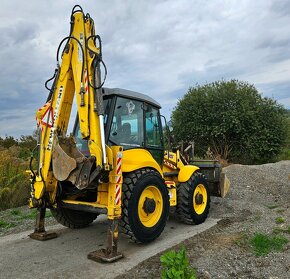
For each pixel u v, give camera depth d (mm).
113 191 4637
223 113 20234
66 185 5547
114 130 5238
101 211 4809
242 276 4031
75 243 5449
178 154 6848
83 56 4902
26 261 4652
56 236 5797
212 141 21078
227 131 20328
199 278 3977
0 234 6125
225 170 13148
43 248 5203
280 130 20766
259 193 9828
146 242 5184
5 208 8445
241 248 4961
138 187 4953
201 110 20859
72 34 5168
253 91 21297
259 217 6715
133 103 5637
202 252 4844
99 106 4699
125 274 4152
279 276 3986
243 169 12945
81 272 4246
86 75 4840
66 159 4836
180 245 5188
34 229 6352
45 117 5371
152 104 6051
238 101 20500
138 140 5633
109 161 4578
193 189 6488
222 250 4891
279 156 22000
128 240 5516
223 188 7906
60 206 5535
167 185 6102
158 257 4664
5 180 9039
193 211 6434
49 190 5379
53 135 5184
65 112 5332
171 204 6176
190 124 21203
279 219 6289
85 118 4770
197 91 21703
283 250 4793
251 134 20359
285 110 21594
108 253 4609
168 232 6059
